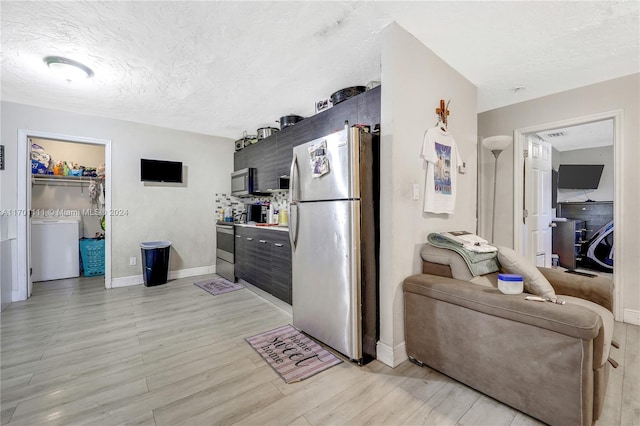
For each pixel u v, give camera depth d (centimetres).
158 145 410
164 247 388
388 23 183
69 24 182
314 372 179
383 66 188
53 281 405
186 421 138
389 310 187
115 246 377
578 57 224
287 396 156
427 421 136
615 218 261
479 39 200
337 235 195
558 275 188
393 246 184
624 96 255
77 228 432
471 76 253
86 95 297
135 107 333
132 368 184
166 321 263
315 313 217
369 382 168
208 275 445
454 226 237
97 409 146
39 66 237
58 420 138
